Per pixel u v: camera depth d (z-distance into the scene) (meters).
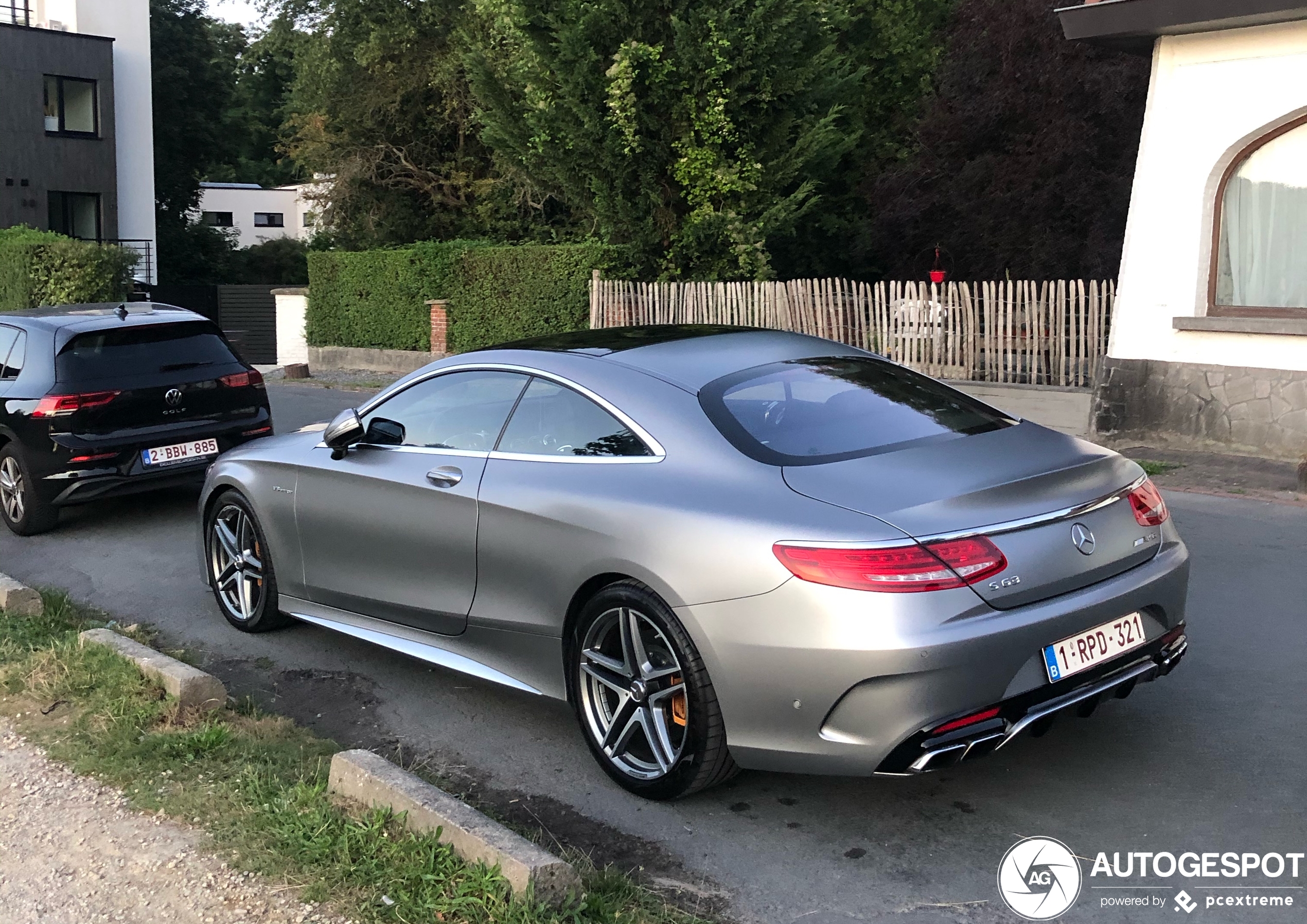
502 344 4.83
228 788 3.75
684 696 3.60
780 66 17.00
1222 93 9.71
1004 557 3.25
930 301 13.48
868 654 3.15
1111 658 3.48
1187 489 8.45
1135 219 10.37
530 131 18.81
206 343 8.56
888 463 3.54
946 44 24.88
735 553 3.38
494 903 2.95
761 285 15.29
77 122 32.72
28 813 3.67
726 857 3.42
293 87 30.42
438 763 4.18
